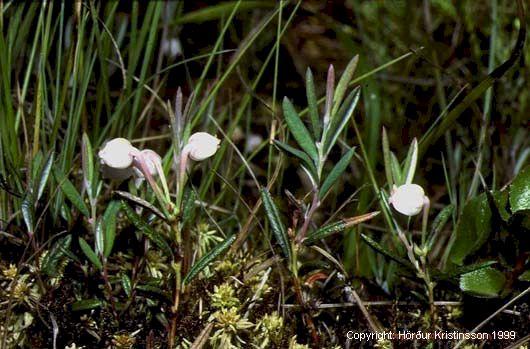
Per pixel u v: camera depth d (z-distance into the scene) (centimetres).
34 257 37
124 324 36
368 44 53
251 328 36
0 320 36
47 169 36
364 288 39
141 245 37
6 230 38
